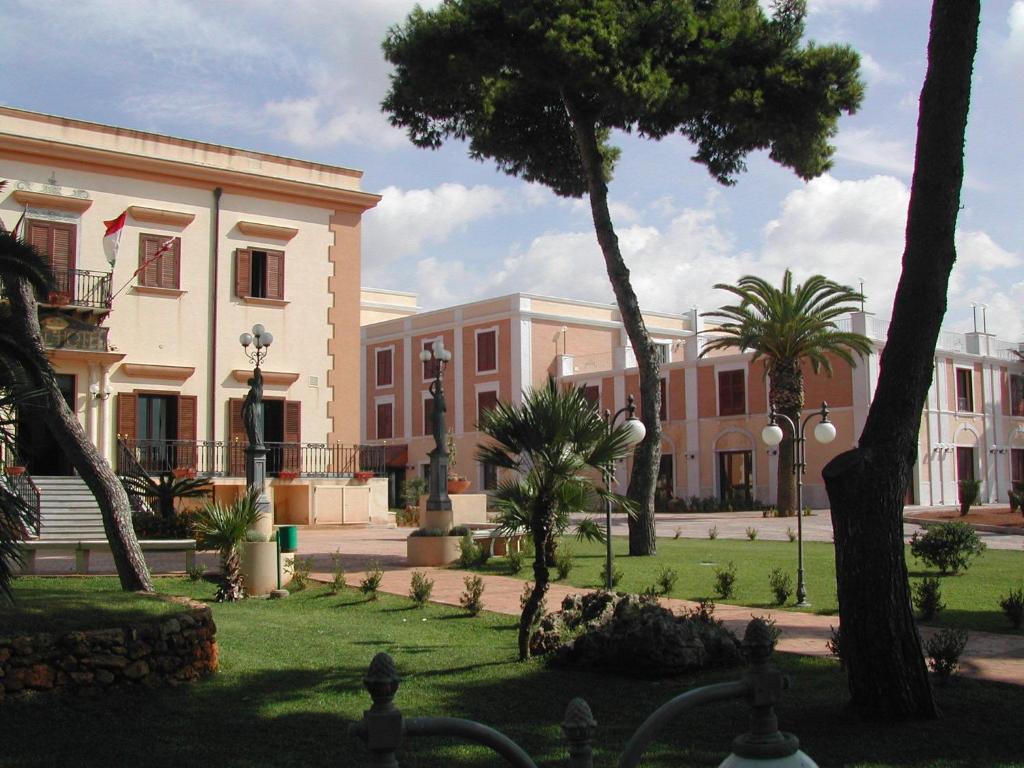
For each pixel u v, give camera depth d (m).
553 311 51.81
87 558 14.94
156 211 26.50
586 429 8.66
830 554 19.64
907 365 6.69
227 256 27.84
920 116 6.85
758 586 14.33
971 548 16.14
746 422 44.38
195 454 26.83
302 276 29.12
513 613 12.12
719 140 21.98
